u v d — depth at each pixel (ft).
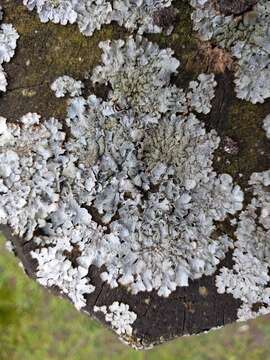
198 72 0.52
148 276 0.52
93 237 0.51
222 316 0.53
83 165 0.50
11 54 0.51
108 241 0.51
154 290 0.52
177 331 0.53
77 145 0.51
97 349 1.02
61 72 0.51
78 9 0.50
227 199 0.52
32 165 0.50
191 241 0.52
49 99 0.51
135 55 0.50
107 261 0.51
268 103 0.52
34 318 1.03
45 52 0.51
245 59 0.51
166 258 0.51
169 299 0.52
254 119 0.52
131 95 0.51
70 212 0.51
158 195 0.52
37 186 0.50
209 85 0.52
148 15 0.50
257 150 0.53
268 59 0.51
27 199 0.50
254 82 0.51
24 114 0.51
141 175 0.51
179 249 0.52
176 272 0.52
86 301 0.52
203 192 0.52
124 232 0.51
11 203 0.50
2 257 1.02
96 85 0.51
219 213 0.52
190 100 0.52
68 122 0.51
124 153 0.51
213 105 0.52
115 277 0.52
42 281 0.51
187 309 0.53
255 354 1.00
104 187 0.51
